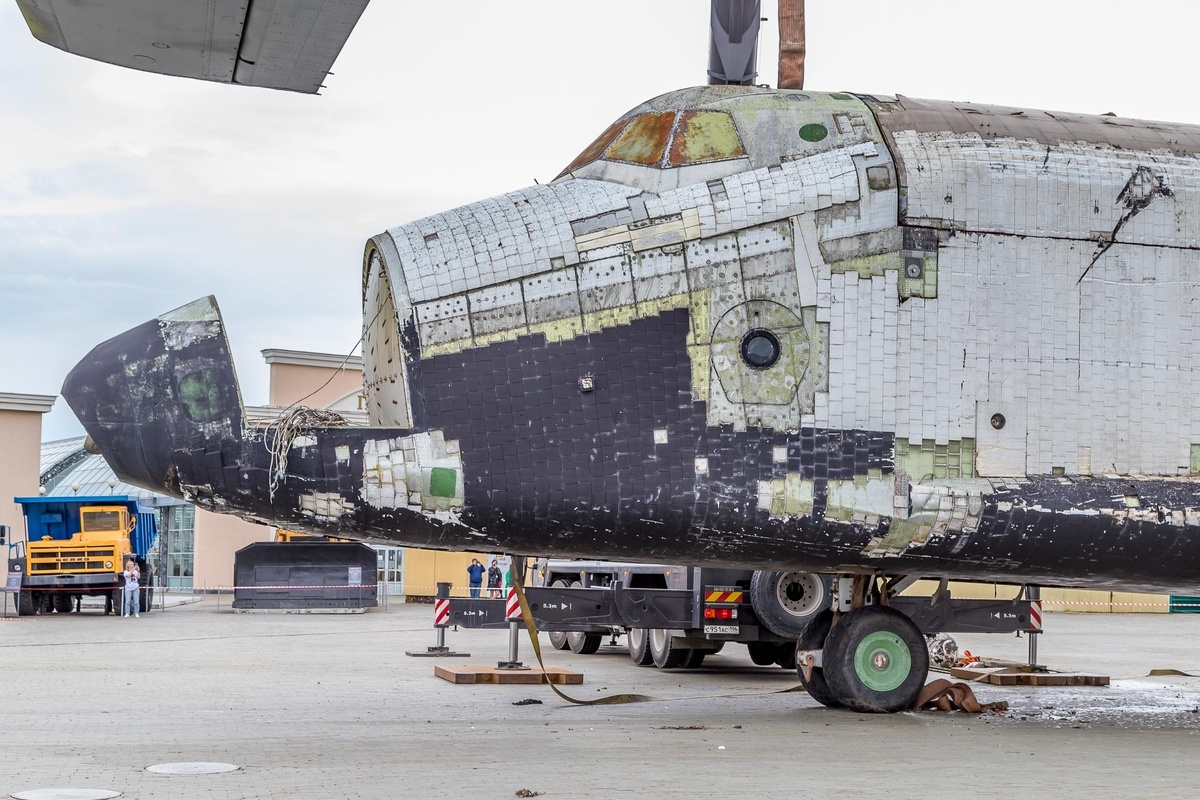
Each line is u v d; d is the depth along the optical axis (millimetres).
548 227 9688
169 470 9266
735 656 20188
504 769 7762
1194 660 19703
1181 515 9766
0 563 40750
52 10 9438
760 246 9742
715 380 9555
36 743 9125
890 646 11133
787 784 7242
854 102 10484
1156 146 10523
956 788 7168
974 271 9914
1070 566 9852
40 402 41625
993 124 10430
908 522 9578
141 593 32844
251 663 17234
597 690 13961
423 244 9633
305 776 7453
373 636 23438
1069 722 10891
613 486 9367
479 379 9391
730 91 10602
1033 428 9844
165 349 9359
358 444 9312
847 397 9656
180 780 7297
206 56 10250
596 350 9508
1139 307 10117
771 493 9477
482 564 40031
